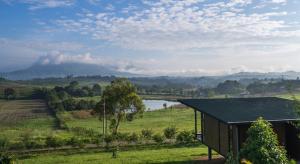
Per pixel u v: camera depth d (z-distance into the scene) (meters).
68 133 60.81
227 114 21.78
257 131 16.06
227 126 22.61
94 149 39.41
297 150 21.38
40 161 32.28
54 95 143.00
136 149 38.53
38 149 40.41
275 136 16.11
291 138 21.75
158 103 168.62
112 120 53.12
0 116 102.00
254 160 15.62
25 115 104.38
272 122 20.39
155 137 42.50
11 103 143.25
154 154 32.91
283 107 24.11
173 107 118.12
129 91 52.44
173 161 28.27
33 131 66.50
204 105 25.89
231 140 21.92
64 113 101.94
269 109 23.38
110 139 42.00
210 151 27.14
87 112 102.19
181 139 42.25
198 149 35.59
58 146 41.16
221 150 23.75
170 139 44.12
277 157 15.52
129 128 66.19
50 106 124.06
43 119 93.31
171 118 84.06
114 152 33.12
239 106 25.06
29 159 33.88
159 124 72.12
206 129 27.00
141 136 44.50
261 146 15.62
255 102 26.98
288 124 21.89
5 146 40.34
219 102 27.30
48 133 61.34
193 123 71.81
